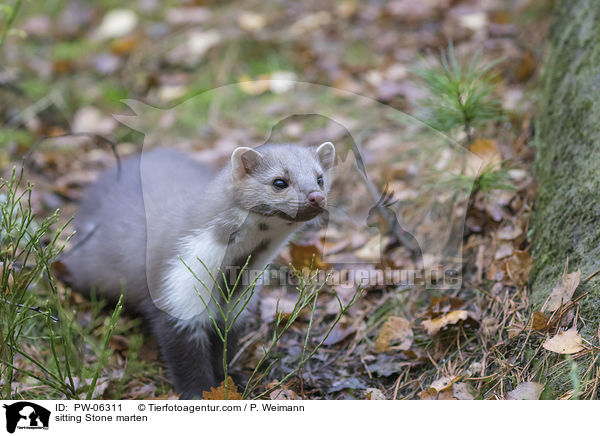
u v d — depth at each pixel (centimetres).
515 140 816
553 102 760
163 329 609
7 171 884
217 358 649
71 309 728
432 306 652
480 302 649
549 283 591
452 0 1209
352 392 602
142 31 1249
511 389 532
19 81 1110
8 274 519
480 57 959
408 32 1170
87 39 1265
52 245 532
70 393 575
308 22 1224
